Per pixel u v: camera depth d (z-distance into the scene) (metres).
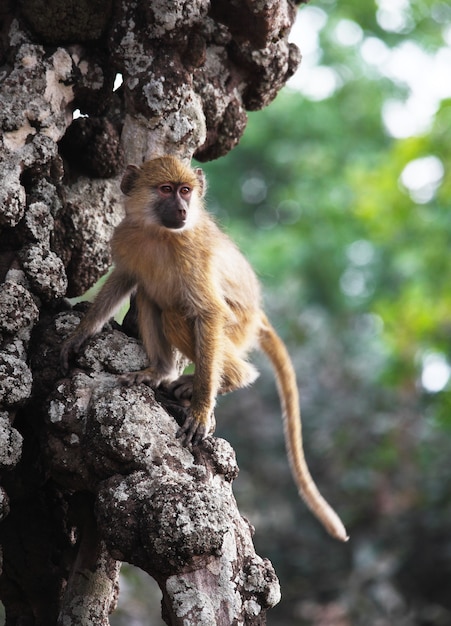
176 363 11.70
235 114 12.05
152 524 8.85
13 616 11.22
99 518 9.29
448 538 24.84
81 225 11.25
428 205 30.53
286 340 29.47
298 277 37.19
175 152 11.42
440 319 27.17
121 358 10.41
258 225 43.25
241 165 43.06
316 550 25.56
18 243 10.54
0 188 10.23
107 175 11.41
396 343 27.23
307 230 38.66
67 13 10.74
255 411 27.59
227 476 9.88
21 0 10.84
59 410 9.89
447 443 26.36
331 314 37.84
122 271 11.43
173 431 9.84
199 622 8.84
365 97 41.75
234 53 11.79
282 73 12.14
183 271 11.30
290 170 42.06
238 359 11.77
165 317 11.45
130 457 9.43
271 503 26.12
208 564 9.07
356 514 25.72
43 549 11.09
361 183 30.72
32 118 10.63
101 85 11.17
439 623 23.88
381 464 26.14
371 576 23.91
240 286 12.21
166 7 10.67
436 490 25.39
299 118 40.53
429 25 42.19
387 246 34.34
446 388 27.06
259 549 25.55
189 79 11.16
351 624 23.38
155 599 21.08
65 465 9.88
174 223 11.16
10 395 9.86
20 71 10.73
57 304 10.84
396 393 27.31
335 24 42.19
